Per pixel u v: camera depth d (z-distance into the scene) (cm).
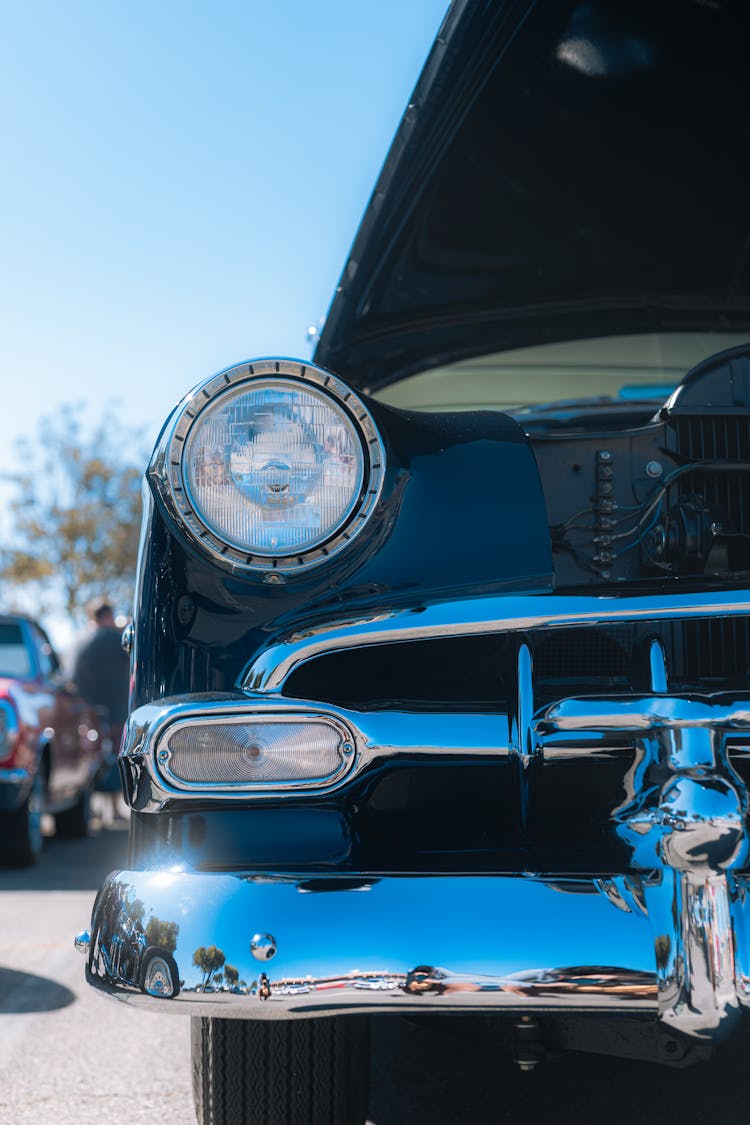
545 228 288
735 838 152
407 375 318
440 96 244
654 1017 154
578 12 231
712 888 152
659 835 154
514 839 187
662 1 232
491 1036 187
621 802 167
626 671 198
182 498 182
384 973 155
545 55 240
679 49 245
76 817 787
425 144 254
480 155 261
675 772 156
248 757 172
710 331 327
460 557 186
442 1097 246
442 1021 191
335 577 183
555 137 263
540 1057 185
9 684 629
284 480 183
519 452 195
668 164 277
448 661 186
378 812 185
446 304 300
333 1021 188
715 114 264
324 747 172
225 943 158
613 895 157
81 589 3672
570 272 303
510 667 175
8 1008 326
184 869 172
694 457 205
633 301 316
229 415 183
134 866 182
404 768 179
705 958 150
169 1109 244
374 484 185
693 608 163
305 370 184
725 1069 260
